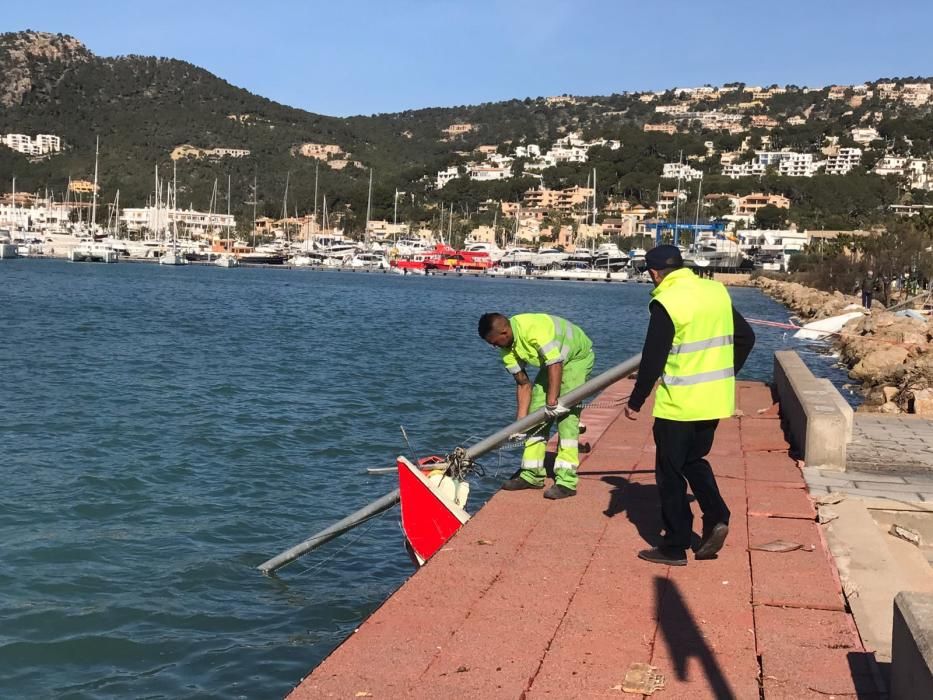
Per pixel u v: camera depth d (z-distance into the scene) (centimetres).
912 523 772
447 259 15425
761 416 1222
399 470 797
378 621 523
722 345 608
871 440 1052
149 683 676
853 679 453
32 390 2034
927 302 5112
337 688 443
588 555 641
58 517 1073
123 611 805
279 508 1135
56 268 11712
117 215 18675
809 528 700
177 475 1284
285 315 5022
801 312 6159
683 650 489
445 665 469
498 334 766
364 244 17988
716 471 896
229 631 770
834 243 11581
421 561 788
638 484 843
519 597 562
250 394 2045
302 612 813
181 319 4450
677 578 596
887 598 561
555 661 475
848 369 2780
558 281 14350
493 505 768
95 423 1648
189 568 913
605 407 1295
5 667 696
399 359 2878
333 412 1822
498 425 1723
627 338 4216
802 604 548
